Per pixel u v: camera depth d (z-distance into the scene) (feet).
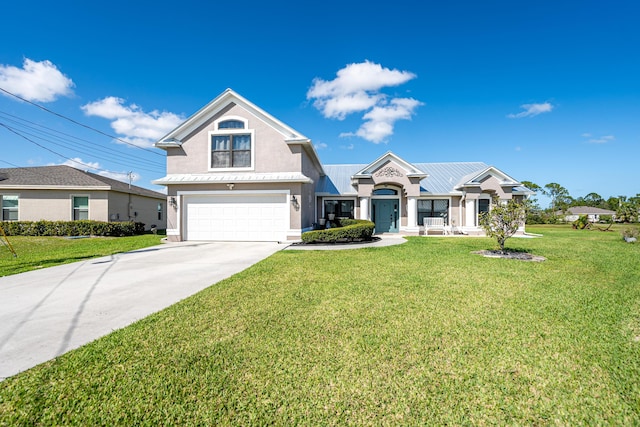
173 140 49.32
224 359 10.46
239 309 15.52
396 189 65.10
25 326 13.58
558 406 8.01
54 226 59.26
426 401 8.22
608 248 38.65
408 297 17.42
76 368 9.90
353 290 18.92
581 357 10.49
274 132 48.26
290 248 39.32
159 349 11.20
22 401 8.24
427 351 10.95
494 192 61.36
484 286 19.80
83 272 25.44
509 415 7.68
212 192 47.78
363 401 8.25
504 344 11.48
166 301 17.33
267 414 7.77
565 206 201.98
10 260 32.48
